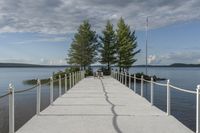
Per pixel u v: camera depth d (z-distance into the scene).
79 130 9.57
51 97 15.47
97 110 13.34
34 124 10.44
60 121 10.95
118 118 11.48
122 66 74.81
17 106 25.08
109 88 25.22
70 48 76.00
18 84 64.38
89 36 74.44
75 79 31.88
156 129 9.66
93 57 75.12
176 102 32.25
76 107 14.27
